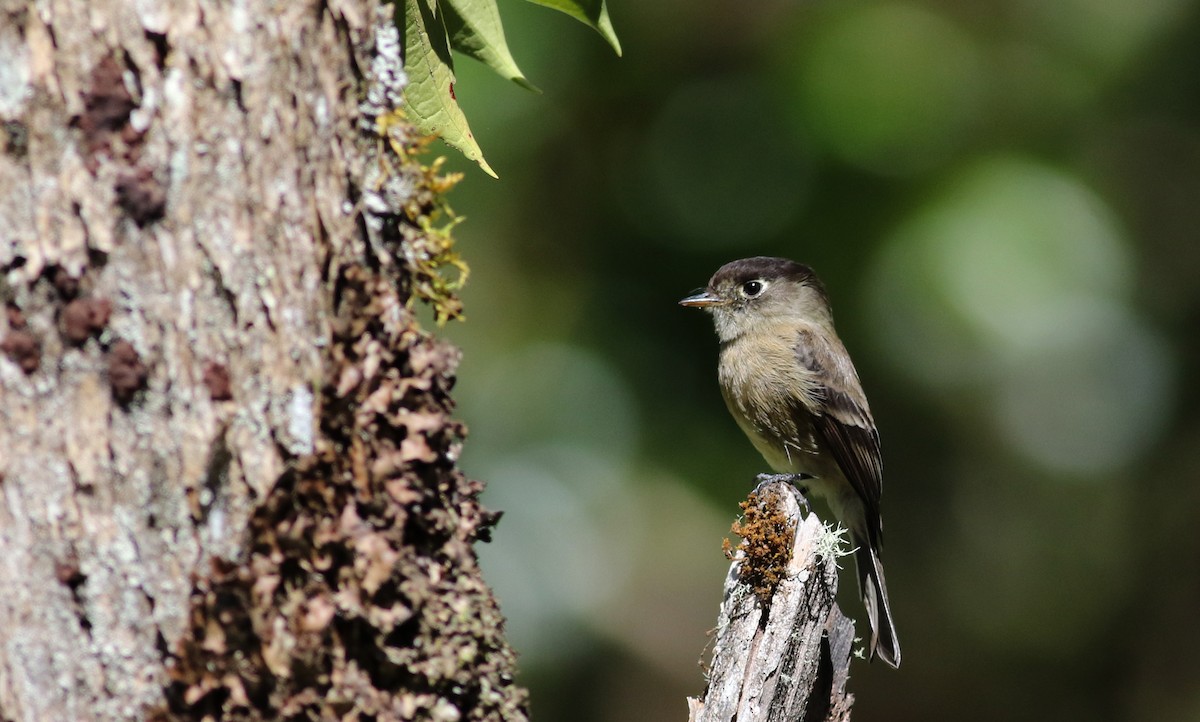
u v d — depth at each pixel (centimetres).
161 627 423
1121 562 1627
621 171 1351
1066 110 1384
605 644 1342
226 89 437
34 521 418
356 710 436
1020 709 1633
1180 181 1484
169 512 425
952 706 1634
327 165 460
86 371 422
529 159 1319
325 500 440
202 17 435
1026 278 1270
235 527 431
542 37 1299
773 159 1317
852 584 1546
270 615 427
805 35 1319
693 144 1339
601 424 1354
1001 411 1427
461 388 1334
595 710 1337
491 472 1332
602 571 1345
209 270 433
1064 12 1395
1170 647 1631
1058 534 1591
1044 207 1302
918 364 1326
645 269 1359
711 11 1334
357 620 439
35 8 421
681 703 1354
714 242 1332
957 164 1297
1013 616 1627
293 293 445
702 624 1354
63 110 422
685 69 1347
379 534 448
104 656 419
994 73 1360
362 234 471
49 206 421
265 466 436
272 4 446
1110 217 1375
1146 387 1515
